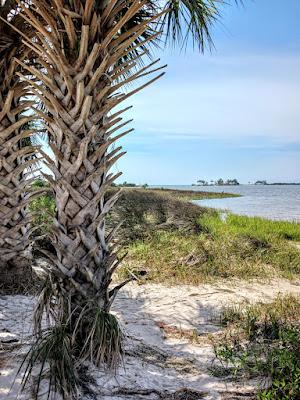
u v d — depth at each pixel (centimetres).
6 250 505
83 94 301
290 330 373
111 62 319
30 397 267
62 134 312
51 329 311
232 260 809
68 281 312
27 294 495
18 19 471
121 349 319
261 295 616
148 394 290
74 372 284
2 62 487
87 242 310
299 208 3169
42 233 708
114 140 317
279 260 854
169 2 494
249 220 1630
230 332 436
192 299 582
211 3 505
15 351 330
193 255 800
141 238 1032
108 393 283
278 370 320
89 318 307
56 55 307
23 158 520
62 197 312
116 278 689
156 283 664
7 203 505
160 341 417
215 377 333
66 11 298
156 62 318
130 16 311
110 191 1241
